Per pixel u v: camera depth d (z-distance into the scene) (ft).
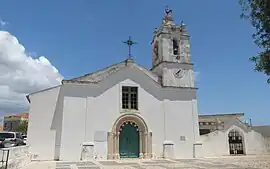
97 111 70.44
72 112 68.59
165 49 82.02
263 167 51.42
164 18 87.10
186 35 85.20
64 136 66.74
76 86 70.38
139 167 52.06
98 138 68.85
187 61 82.89
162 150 73.36
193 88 80.28
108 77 73.41
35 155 66.69
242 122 86.53
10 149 42.42
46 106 70.08
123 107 73.72
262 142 86.74
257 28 33.91
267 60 33.35
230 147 84.17
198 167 52.01
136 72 76.38
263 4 31.53
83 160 65.72
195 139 76.84
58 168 50.29
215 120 94.53
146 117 74.23
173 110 77.10
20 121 232.94
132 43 79.66
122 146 72.02
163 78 79.25
